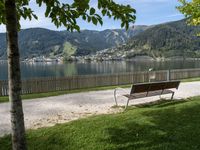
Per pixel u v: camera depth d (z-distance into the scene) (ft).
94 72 264.31
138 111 28.19
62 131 21.40
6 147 18.93
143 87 32.32
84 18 13.05
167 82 34.88
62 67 405.80
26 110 33.04
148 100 39.37
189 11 36.11
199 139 19.86
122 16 13.78
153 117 25.44
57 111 32.22
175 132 21.31
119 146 18.80
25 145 12.55
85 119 25.12
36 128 23.66
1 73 290.35
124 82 71.15
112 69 312.71
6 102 40.09
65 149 18.51
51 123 25.86
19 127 12.22
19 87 12.00
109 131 21.48
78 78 62.39
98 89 56.08
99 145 18.98
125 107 32.73
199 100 34.53
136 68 314.96
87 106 35.50
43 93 52.11
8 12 11.29
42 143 19.39
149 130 21.84
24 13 14.88
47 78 57.00
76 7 12.59
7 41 11.67
